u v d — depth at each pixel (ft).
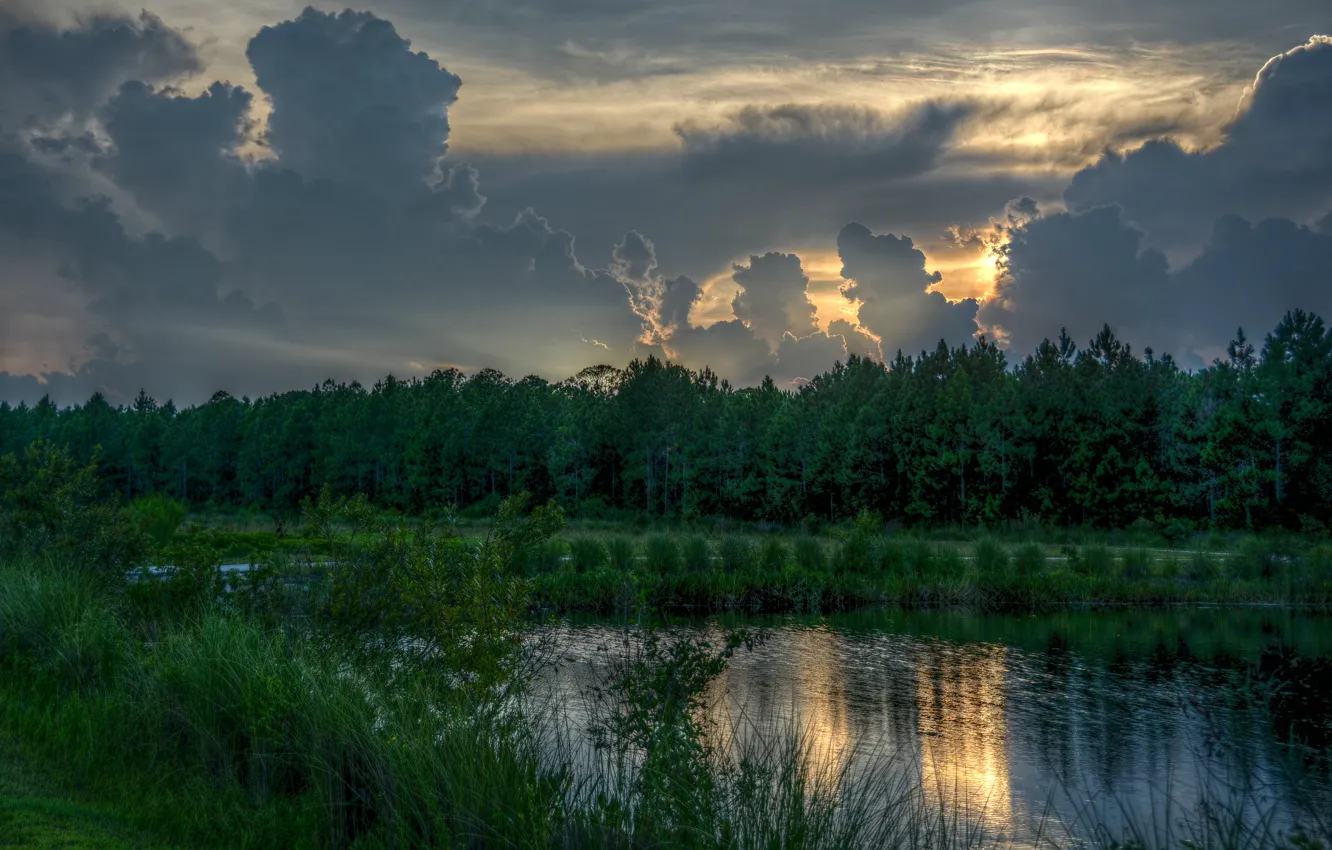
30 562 39.27
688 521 184.96
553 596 72.90
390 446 269.85
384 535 32.22
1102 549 100.58
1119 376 166.09
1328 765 36.45
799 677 55.42
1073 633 72.69
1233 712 47.24
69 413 408.46
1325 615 82.17
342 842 20.52
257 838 19.94
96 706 27.07
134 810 20.81
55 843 18.06
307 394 346.95
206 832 20.11
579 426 224.53
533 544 31.96
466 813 19.08
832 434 187.42
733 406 204.85
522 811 19.44
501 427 236.84
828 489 186.91
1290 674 57.26
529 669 29.99
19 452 336.49
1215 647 66.64
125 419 359.66
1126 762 39.29
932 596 87.25
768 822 18.51
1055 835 30.45
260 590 34.99
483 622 27.12
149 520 76.95
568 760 23.72
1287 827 27.45
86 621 32.55
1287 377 148.56
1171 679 55.98
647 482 209.77
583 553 88.28
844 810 21.01
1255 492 147.64
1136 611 84.89
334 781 21.63
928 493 171.22
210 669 26.32
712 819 18.54
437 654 28.14
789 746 23.34
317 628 30.19
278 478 305.73
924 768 38.19
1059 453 165.58
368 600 30.45
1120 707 49.08
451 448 238.48
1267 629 74.74
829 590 86.53
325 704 23.26
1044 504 160.97
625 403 214.07
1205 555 101.76
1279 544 104.37
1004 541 135.74
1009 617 81.05
